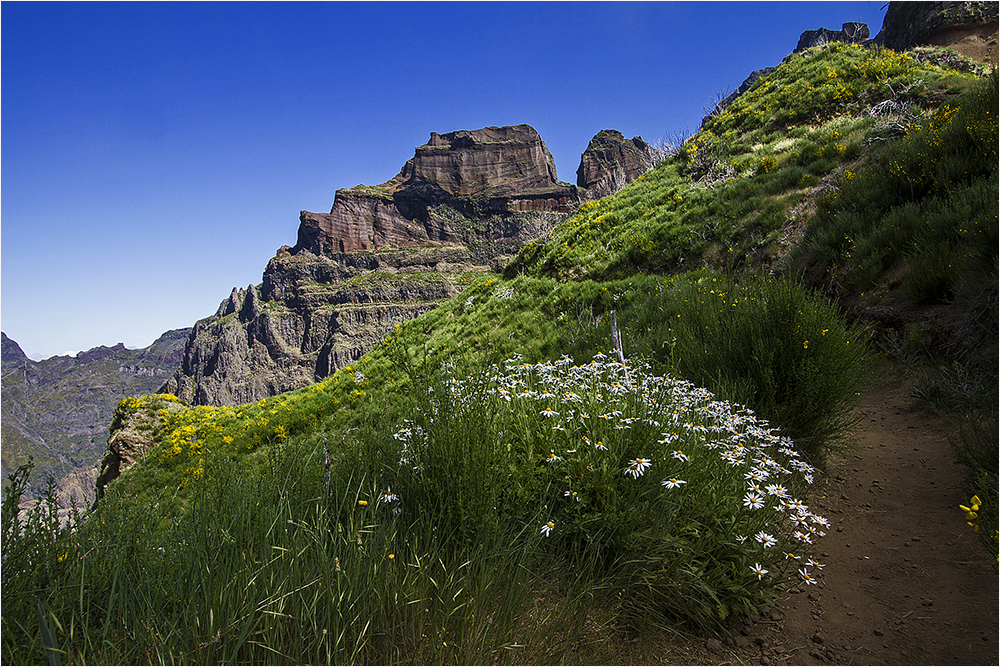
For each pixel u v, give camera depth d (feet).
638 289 44.45
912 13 94.27
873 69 70.95
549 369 15.65
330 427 40.47
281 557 8.30
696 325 24.02
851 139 53.67
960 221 25.59
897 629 9.11
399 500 10.25
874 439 17.95
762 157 61.46
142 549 8.57
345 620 7.57
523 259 68.23
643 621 9.18
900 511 13.20
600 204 75.31
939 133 36.68
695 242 50.24
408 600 8.06
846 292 30.60
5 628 6.57
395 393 40.37
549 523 9.22
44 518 8.02
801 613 9.83
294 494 10.36
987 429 15.19
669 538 9.53
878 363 24.00
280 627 7.36
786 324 17.71
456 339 51.52
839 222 35.24
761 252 44.11
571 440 10.94
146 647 6.99
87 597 7.77
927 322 23.27
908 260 27.07
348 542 8.59
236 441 42.47
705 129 84.33
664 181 71.87
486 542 8.91
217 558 8.25
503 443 11.02
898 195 34.91
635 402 11.92
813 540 12.32
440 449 10.18
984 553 10.84
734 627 9.48
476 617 7.88
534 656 7.76
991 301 20.39
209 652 6.79
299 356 640.58
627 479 10.21
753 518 10.18
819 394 16.06
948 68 71.61
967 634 8.68
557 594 9.22
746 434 12.96
